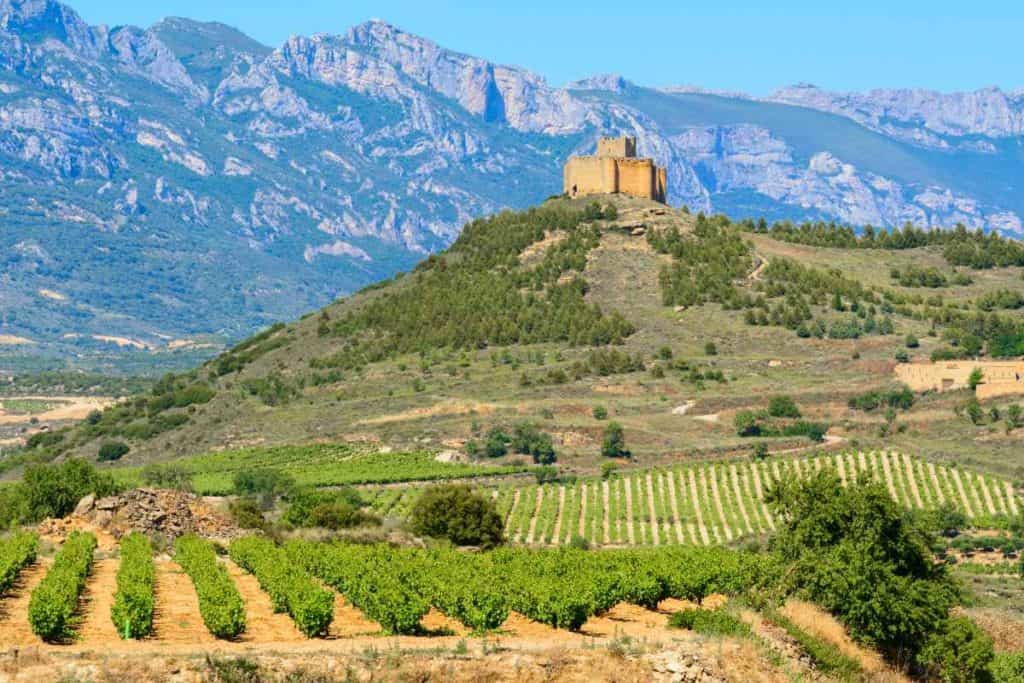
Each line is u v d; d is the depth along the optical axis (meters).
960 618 106.50
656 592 113.69
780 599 103.62
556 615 97.88
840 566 103.94
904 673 102.69
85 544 111.81
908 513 118.44
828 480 111.00
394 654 82.75
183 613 94.94
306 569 114.69
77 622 89.69
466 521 167.75
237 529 141.12
